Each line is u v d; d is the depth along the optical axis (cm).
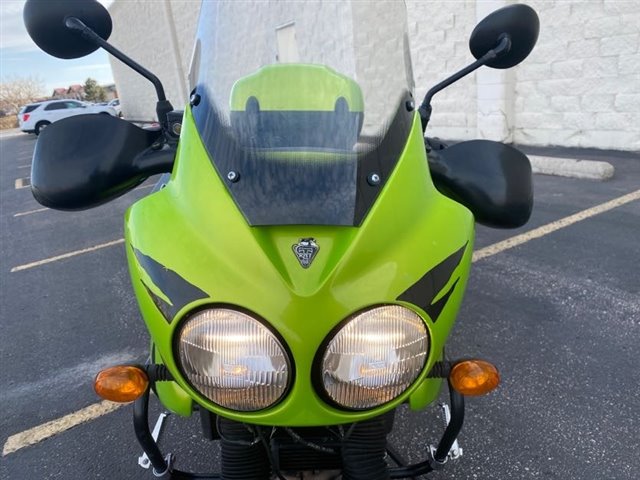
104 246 606
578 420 271
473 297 396
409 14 1012
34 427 291
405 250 144
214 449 264
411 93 198
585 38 767
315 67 180
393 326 134
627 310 363
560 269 429
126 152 204
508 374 307
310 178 149
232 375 132
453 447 191
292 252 136
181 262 141
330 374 133
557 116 833
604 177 649
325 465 175
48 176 192
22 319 424
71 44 202
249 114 166
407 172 161
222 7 200
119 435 282
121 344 372
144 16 2186
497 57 217
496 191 201
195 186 155
